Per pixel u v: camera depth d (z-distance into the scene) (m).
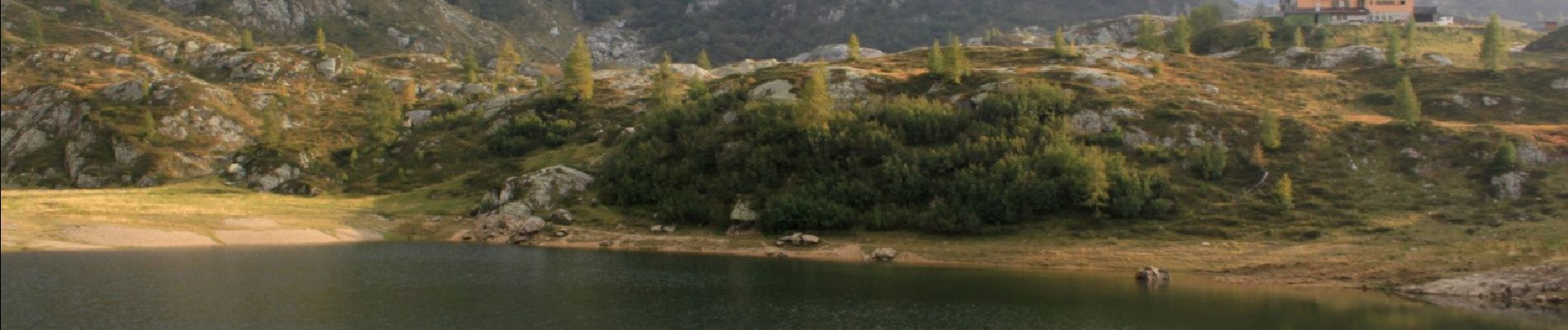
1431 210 114.00
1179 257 105.50
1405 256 96.06
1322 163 128.75
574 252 119.12
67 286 83.12
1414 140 131.88
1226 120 142.38
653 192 141.25
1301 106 156.38
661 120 160.12
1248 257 102.88
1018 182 122.81
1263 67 186.88
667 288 88.44
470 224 142.38
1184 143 137.62
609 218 138.12
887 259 113.12
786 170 138.75
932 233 121.94
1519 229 104.44
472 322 71.12
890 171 131.38
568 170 151.25
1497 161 121.38
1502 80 162.25
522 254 116.38
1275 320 71.50
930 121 142.25
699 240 126.69
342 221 141.00
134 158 181.62
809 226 126.31
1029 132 136.12
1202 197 122.75
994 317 74.06
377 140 192.25
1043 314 75.25
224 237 125.75
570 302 80.19
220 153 190.75
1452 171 123.88
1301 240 107.75
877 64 198.88
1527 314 71.94
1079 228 118.31
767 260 112.69
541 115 198.62
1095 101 150.50
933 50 178.12
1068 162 124.25
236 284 87.50
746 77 196.25
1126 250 109.56
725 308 77.94
